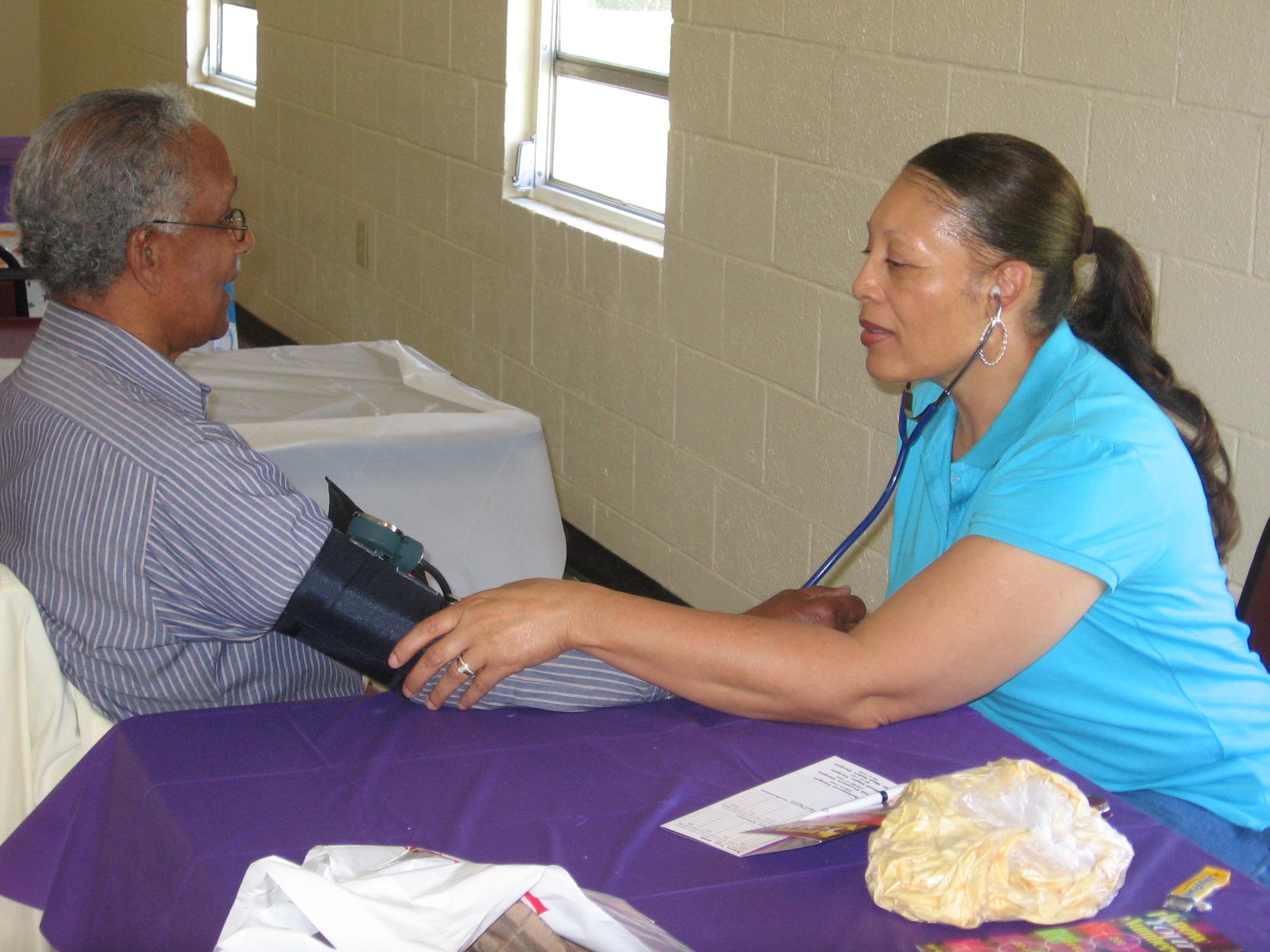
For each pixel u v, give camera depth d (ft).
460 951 2.51
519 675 4.07
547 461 7.43
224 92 17.99
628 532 10.94
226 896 2.95
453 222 12.78
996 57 6.98
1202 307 6.21
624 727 3.95
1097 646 4.41
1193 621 4.34
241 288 18.39
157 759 3.61
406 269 13.91
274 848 3.18
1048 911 2.92
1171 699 4.40
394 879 2.63
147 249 4.24
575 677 4.09
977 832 3.03
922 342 4.45
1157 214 6.32
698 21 9.07
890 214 4.38
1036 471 4.08
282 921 2.60
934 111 7.39
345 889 2.58
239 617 4.21
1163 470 4.12
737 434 9.45
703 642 3.84
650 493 10.55
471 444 7.06
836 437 8.50
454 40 12.18
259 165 17.16
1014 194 4.25
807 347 8.62
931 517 4.98
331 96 14.85
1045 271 4.33
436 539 7.08
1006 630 3.91
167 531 4.09
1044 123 6.79
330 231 15.53
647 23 10.22
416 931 2.51
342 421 6.87
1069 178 4.41
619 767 3.67
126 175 4.13
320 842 3.22
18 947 3.92
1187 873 3.18
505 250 11.97
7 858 3.73
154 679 4.29
